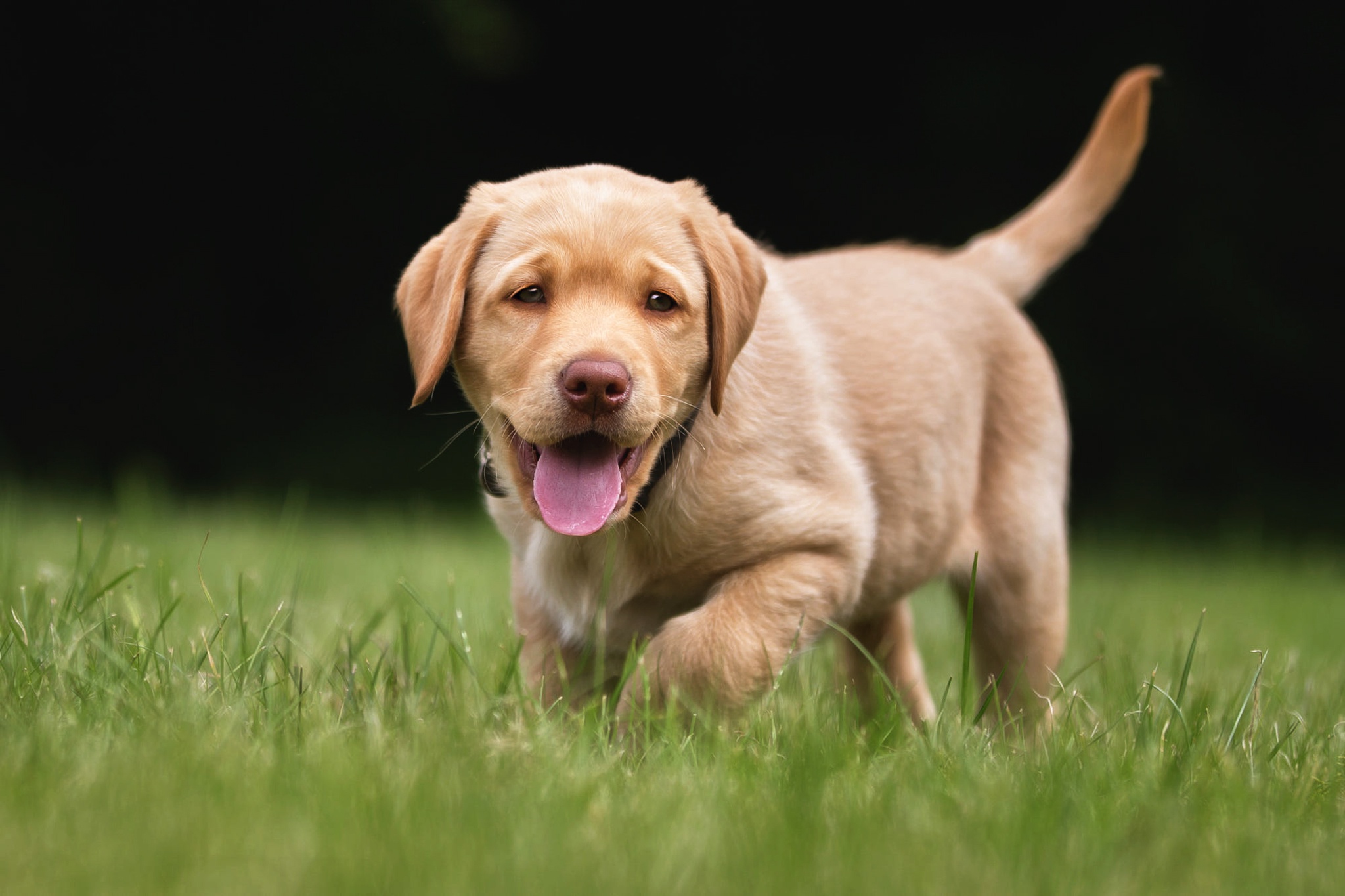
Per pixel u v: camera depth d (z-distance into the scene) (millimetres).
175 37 16203
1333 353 17047
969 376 5109
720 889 2445
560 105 17625
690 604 4277
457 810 2766
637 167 17828
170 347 16656
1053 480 5402
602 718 3615
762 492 4113
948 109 17438
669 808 2883
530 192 4086
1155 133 17031
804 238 17891
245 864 2477
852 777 3184
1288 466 16984
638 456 3881
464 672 4500
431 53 16469
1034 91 17359
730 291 4027
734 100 17859
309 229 16953
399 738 3363
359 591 6535
